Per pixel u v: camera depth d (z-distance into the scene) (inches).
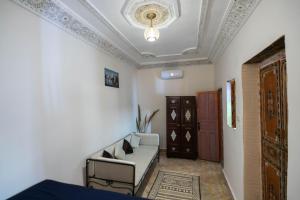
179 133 188.7
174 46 150.0
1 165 63.1
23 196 65.1
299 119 43.7
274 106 72.8
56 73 88.9
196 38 131.4
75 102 102.7
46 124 82.2
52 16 83.7
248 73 89.7
